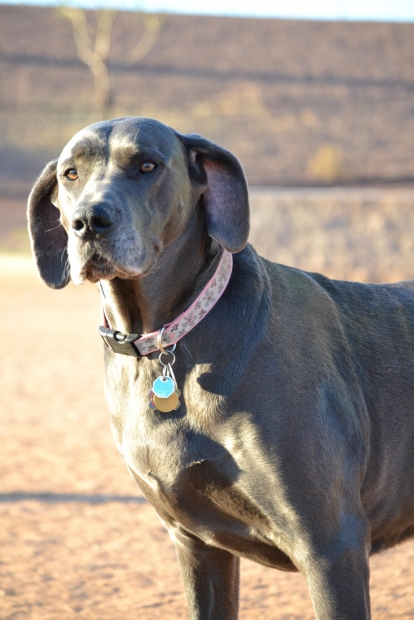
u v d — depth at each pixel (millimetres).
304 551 3961
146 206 4117
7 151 41844
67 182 4301
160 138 4242
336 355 4387
